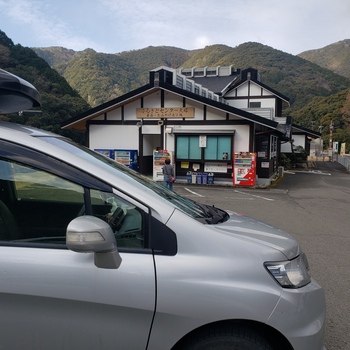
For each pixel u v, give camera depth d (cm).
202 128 1605
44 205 201
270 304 180
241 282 181
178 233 186
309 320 191
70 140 251
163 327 176
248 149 1543
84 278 173
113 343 176
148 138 1789
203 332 183
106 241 166
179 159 1634
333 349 289
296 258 208
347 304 375
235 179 1530
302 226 779
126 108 1711
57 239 190
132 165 1664
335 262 517
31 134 204
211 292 176
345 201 1196
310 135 3438
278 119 2302
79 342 175
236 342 182
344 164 3572
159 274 177
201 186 1548
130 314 175
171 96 1642
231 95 2875
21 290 171
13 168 202
